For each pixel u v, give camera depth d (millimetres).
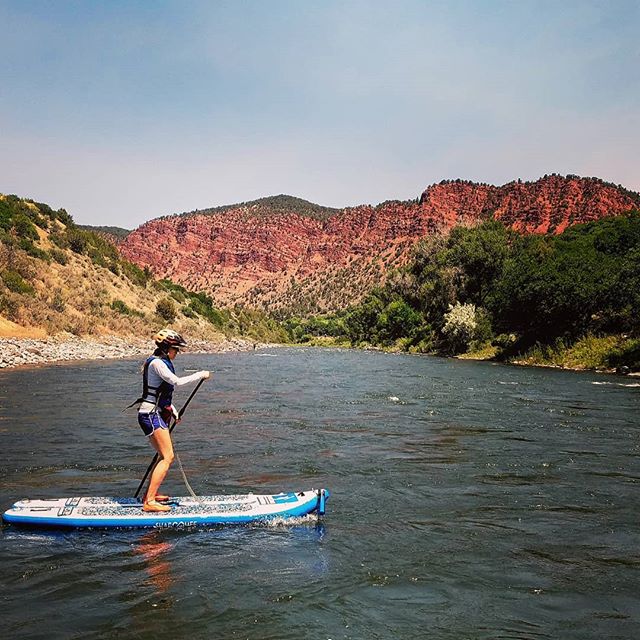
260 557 5469
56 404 14781
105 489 7574
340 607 4473
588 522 6578
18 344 30922
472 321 49219
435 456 9820
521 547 5809
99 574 5043
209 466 8992
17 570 5117
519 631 4156
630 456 9898
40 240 49844
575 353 34438
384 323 79062
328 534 6121
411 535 6109
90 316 43750
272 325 113875
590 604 4602
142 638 3973
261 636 4016
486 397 18188
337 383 22844
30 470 8461
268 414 14367
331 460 9461
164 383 6723
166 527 6289
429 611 4434
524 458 9703
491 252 55562
